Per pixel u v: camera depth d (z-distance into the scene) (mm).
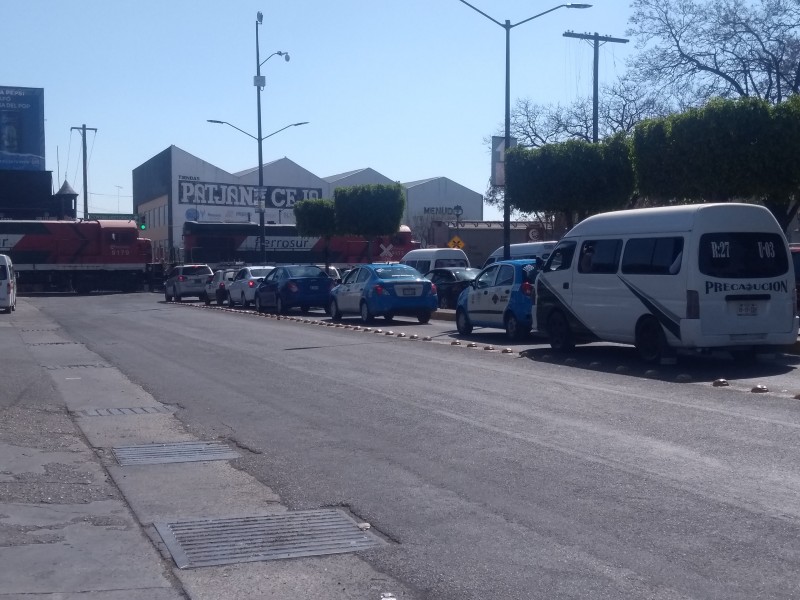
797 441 9516
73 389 14844
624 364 15953
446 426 10852
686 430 10180
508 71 27922
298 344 21281
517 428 10602
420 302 27016
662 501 7543
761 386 12695
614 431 10266
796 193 20891
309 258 62625
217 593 5836
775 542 6492
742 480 8102
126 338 24312
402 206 50469
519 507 7516
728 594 5574
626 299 15797
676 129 21547
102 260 58250
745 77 32688
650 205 29359
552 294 17828
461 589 5793
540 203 28047
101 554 6645
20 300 49094
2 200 67625
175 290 47312
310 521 7387
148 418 12219
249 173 85562
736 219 14680
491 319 21625
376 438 10352
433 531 6992
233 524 7348
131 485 8648
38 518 7555
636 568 6055
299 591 5855
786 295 14883
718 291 14453
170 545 6816
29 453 10000
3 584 6016
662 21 33875
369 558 6457
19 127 67750
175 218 81625
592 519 7137
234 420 11852
